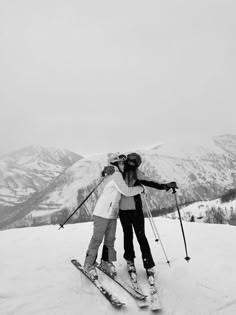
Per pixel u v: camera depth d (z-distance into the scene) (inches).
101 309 168.6
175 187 206.5
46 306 169.0
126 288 183.2
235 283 192.4
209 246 257.9
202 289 187.0
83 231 322.0
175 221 379.2
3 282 193.0
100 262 213.8
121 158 202.7
